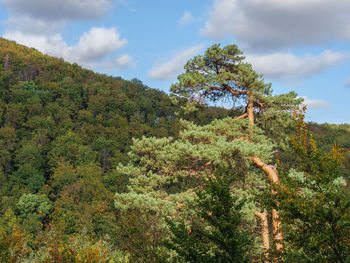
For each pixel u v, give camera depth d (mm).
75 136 93750
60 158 79875
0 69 130000
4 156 76250
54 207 56562
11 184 68438
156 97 156000
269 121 17344
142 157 15578
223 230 7422
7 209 54969
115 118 115375
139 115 128500
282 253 7438
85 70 165000
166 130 109812
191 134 15250
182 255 7668
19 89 111250
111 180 66875
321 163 7539
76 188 60719
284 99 15758
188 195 13750
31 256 14492
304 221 7320
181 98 17922
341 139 71188
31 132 91562
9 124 91000
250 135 16047
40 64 152500
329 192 7262
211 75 17062
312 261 6754
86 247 13438
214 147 13953
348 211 6645
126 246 11078
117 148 95125
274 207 7918
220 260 7270
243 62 17484
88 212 50406
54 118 103250
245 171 15234
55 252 12633
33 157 76438
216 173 8406
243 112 18875
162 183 15289
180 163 14828
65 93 120812
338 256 6805
